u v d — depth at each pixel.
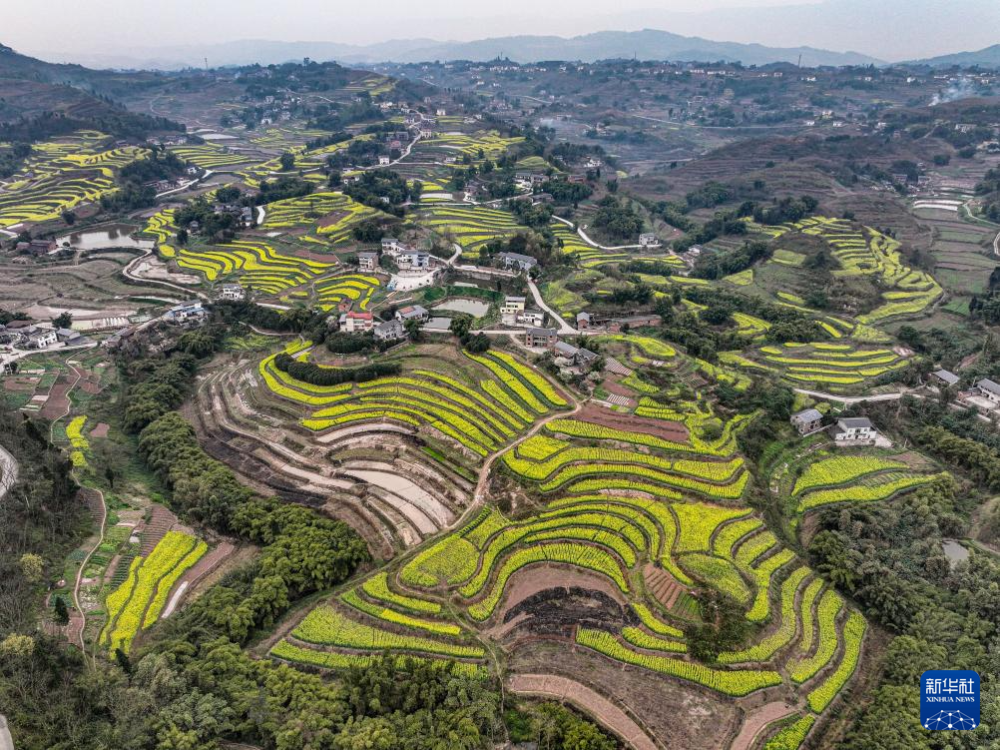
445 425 114.06
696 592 82.62
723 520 94.06
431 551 90.50
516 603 83.06
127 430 119.62
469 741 63.81
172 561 88.12
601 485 99.81
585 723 67.50
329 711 65.88
